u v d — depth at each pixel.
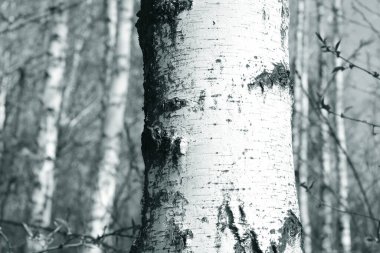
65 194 11.41
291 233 1.40
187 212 1.36
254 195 1.37
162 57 1.49
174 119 1.42
